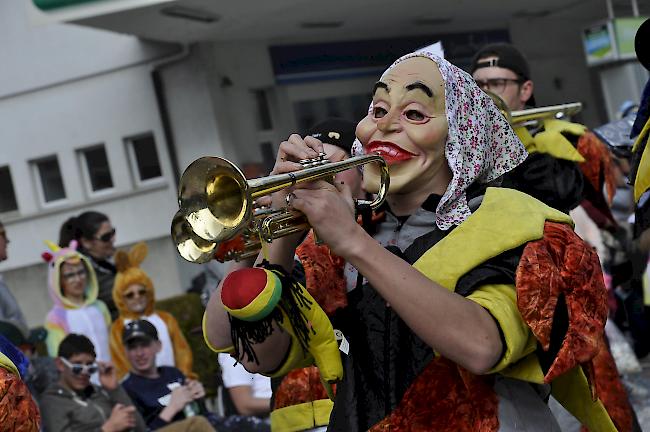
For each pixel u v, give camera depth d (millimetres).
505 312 3105
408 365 3301
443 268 3205
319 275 3525
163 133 16172
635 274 6453
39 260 17234
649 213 4059
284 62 16500
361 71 17078
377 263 2986
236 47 16047
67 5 13148
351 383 3375
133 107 16406
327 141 4914
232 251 3201
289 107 16516
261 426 7160
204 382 10547
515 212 3295
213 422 7359
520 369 3246
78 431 7195
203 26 14812
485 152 3467
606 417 3498
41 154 17125
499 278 3184
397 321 3344
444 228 3377
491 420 3250
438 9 17109
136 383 7922
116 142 16609
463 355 3029
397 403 3285
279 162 3197
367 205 3318
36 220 17172
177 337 9039
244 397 7219
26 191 17234
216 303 3557
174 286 15836
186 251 3227
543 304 3164
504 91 6348
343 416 3375
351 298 3490
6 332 7105
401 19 17047
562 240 3303
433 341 3016
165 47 15938
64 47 16781
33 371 7250
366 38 17203
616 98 18078
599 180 6285
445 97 3373
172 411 7797
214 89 15750
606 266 8977
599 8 20703
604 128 6516
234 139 15891
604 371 5527
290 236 3412
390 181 3398
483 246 3221
